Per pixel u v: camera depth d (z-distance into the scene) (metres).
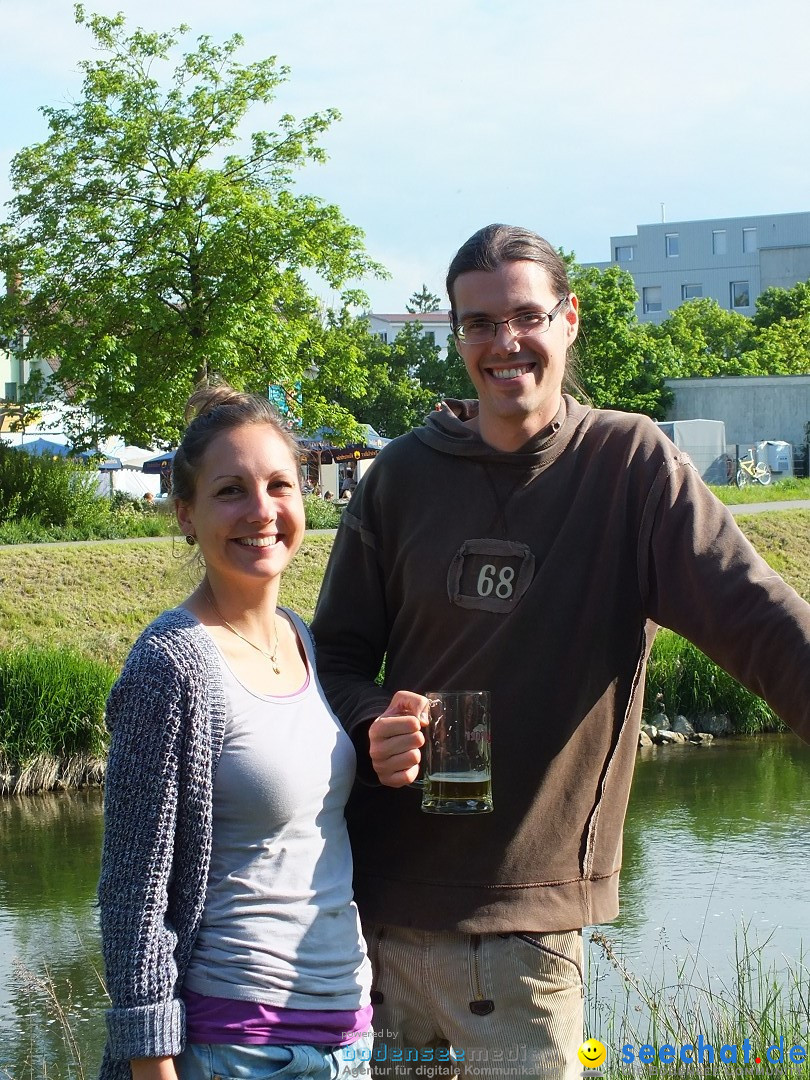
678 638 16.08
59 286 28.12
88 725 13.40
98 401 27.30
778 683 2.53
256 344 28.27
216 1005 2.42
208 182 28.12
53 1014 6.56
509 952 2.82
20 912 8.72
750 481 38.22
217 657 2.52
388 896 2.92
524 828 2.83
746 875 8.52
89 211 27.61
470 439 2.98
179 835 2.42
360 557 3.18
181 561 2.91
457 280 2.94
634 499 2.84
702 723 15.45
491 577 2.90
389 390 55.66
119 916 2.37
